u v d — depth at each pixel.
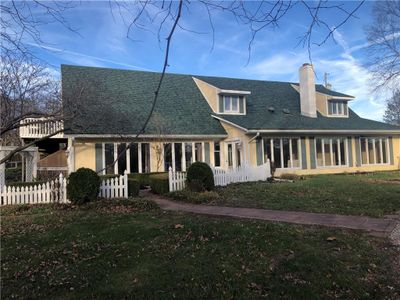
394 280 5.06
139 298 4.65
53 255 6.34
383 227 7.63
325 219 8.54
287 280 5.04
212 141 22.77
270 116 24.88
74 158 18.78
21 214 10.68
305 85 26.78
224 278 5.12
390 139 27.66
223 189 14.59
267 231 7.24
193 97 25.34
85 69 24.06
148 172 20.20
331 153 25.00
